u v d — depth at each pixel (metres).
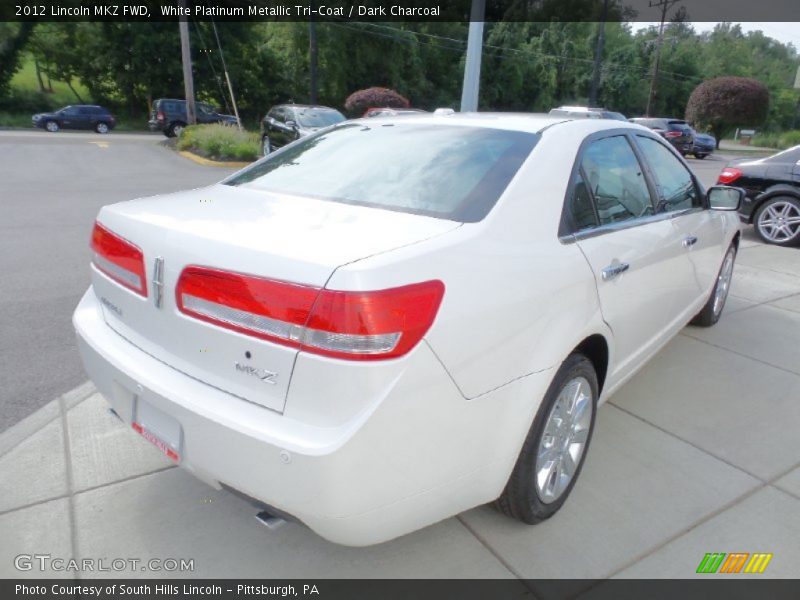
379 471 1.81
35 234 7.74
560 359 2.30
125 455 2.99
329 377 1.74
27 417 3.32
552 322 2.26
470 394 1.97
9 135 25.44
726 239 4.49
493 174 2.40
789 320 5.28
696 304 4.23
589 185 2.69
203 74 40.38
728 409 3.67
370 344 1.72
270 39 41.72
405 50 41.47
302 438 1.77
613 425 3.44
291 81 42.09
